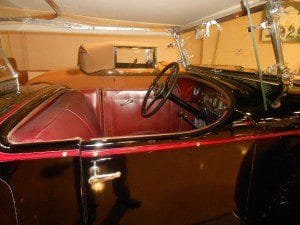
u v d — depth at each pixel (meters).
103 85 2.93
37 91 1.70
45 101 1.50
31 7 2.48
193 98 2.23
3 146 0.98
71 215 1.12
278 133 1.37
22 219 1.07
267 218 1.58
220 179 1.33
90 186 1.09
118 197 1.15
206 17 2.36
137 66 3.44
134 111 2.66
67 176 1.05
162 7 2.12
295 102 1.44
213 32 2.80
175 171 1.21
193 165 1.24
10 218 1.06
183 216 1.34
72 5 2.26
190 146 1.19
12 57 5.29
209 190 1.33
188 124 2.49
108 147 1.06
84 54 3.01
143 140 1.11
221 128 1.23
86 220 1.15
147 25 3.13
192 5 1.99
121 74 3.00
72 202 1.10
